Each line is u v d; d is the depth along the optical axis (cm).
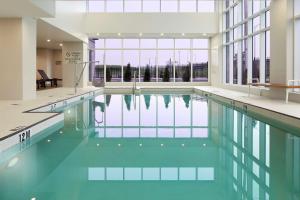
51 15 853
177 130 615
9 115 603
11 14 827
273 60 957
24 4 714
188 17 1656
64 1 1205
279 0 909
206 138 542
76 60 1596
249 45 1227
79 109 921
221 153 441
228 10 1546
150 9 1728
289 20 868
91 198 279
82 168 369
